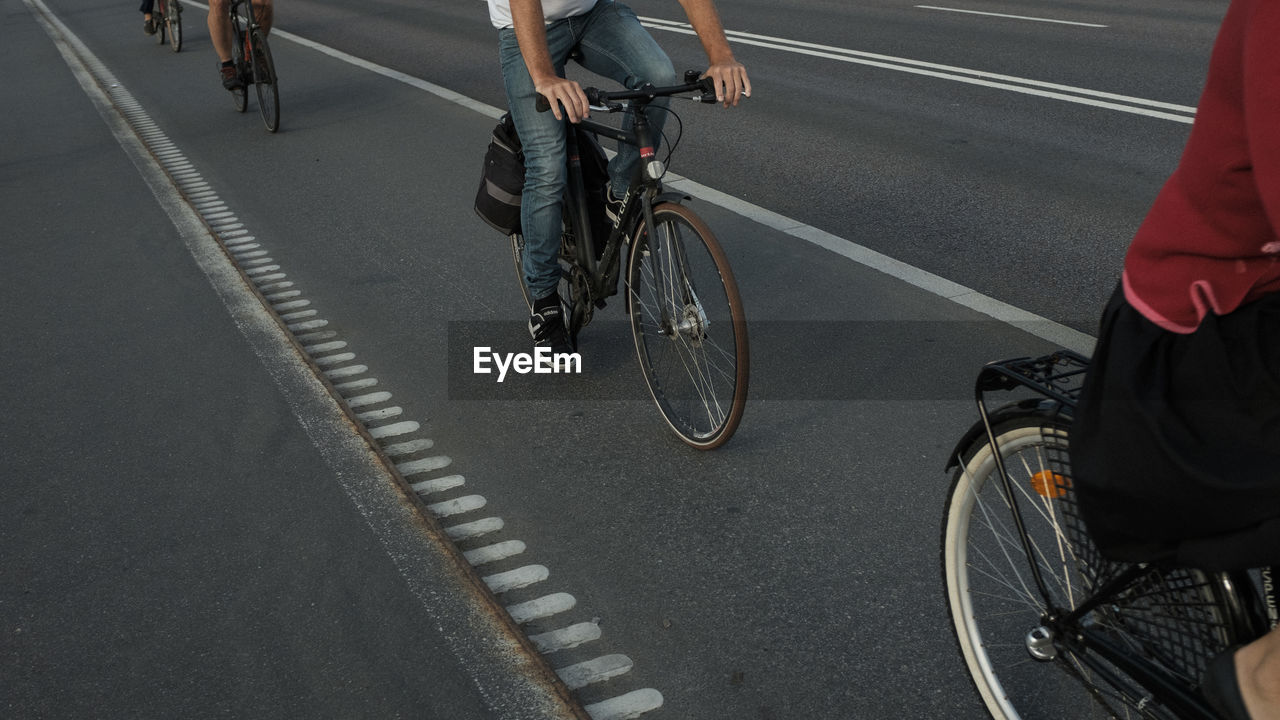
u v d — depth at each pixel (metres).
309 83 11.03
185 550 3.22
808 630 2.74
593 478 3.53
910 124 7.93
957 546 2.32
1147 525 1.62
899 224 5.79
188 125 9.33
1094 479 1.65
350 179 7.32
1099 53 9.89
